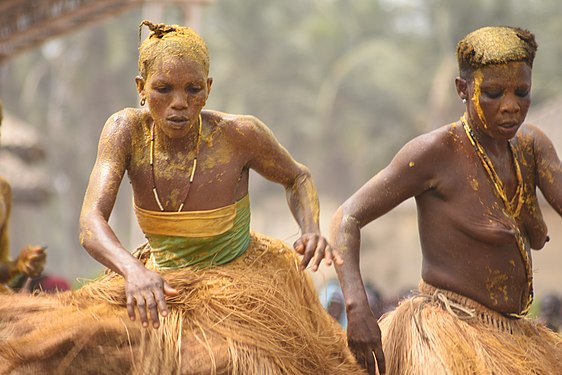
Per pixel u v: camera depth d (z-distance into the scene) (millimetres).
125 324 9516
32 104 119438
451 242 11281
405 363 10930
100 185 10312
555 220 49969
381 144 113000
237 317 10000
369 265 80812
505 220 11188
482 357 10664
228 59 119125
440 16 95188
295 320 10297
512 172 11336
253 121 10789
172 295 9484
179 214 10562
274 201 112938
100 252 9797
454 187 11227
